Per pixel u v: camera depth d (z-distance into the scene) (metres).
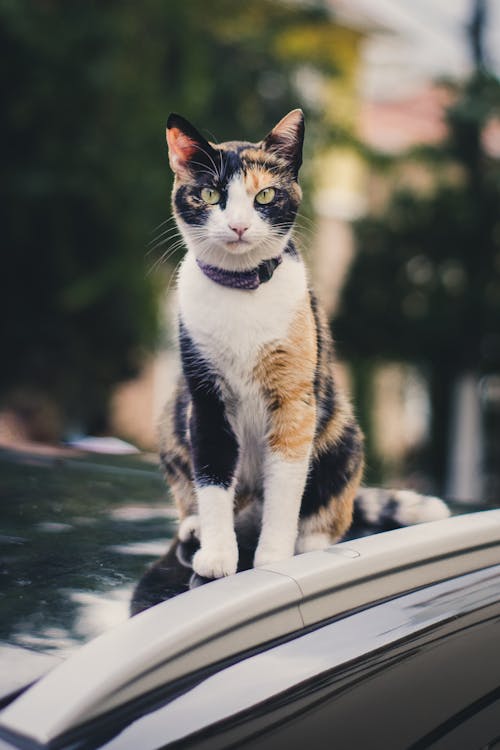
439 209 8.12
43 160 6.98
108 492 1.97
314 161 9.10
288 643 1.06
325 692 1.01
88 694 0.87
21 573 1.31
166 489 2.08
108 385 7.99
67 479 2.08
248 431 1.99
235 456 1.94
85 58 7.16
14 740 0.84
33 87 7.00
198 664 0.97
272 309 1.88
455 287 8.13
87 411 8.08
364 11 10.66
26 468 2.18
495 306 7.97
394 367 9.55
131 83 7.46
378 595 1.20
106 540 1.54
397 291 8.36
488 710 1.20
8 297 7.21
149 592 1.26
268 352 1.88
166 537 1.62
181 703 0.92
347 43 11.21
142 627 0.99
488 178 8.09
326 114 9.20
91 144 7.00
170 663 0.94
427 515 1.95
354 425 2.11
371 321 8.41
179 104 7.89
